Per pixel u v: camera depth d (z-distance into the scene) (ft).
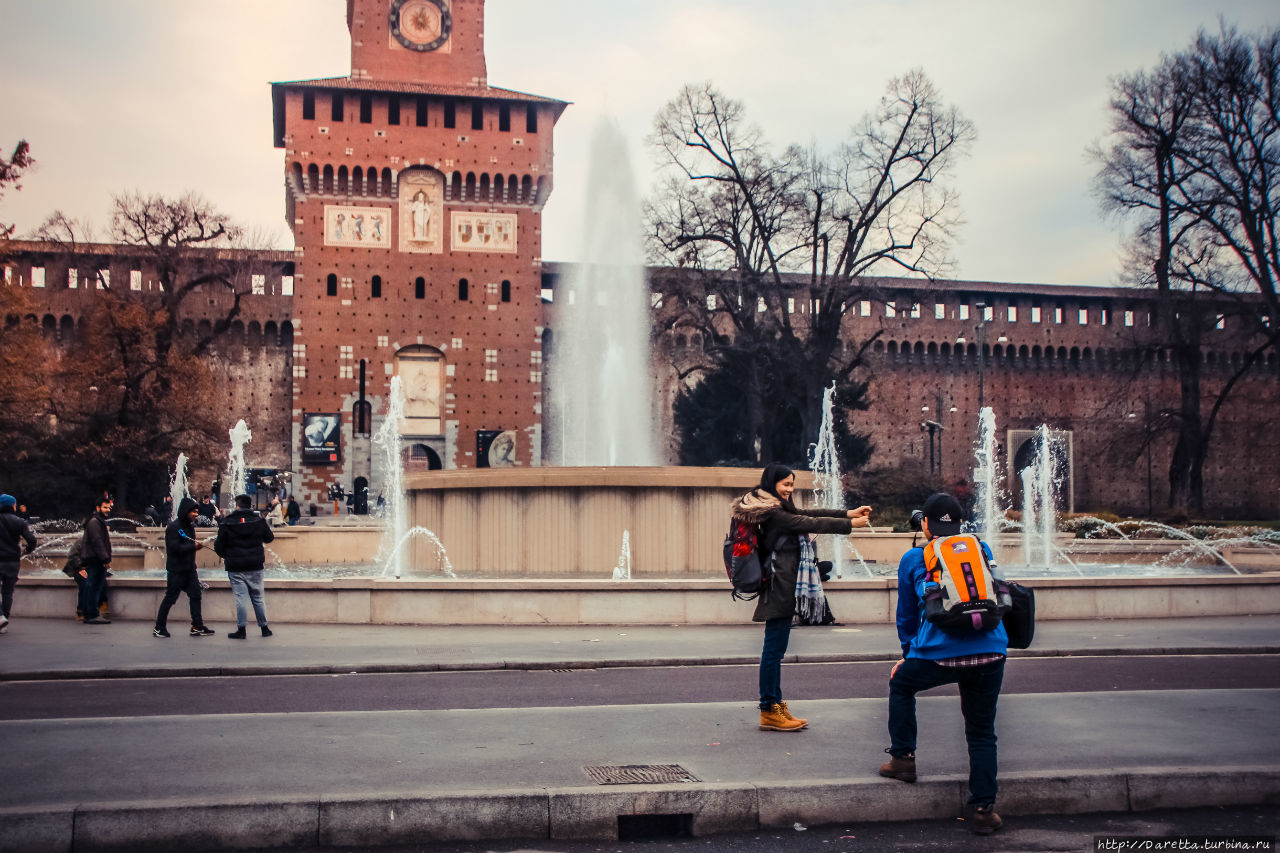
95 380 189.88
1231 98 165.37
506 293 241.55
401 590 55.11
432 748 26.76
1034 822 23.34
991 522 147.74
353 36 242.37
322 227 236.02
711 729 29.09
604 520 69.00
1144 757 25.85
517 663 43.04
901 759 23.67
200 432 198.70
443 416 236.63
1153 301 178.19
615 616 54.54
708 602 54.90
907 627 23.76
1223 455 274.98
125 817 21.09
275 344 246.06
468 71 244.83
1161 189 173.78
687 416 214.69
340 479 231.71
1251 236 165.68
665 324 183.62
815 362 181.57
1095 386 274.57
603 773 24.30
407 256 238.27
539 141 244.22
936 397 265.95
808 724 29.78
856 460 204.44
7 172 133.39
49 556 100.22
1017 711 31.42
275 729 28.99
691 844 21.98
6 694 37.06
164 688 38.27
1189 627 54.54
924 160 177.58
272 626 54.54
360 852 21.40
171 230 207.82
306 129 234.99
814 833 22.65
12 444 177.37
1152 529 139.44
